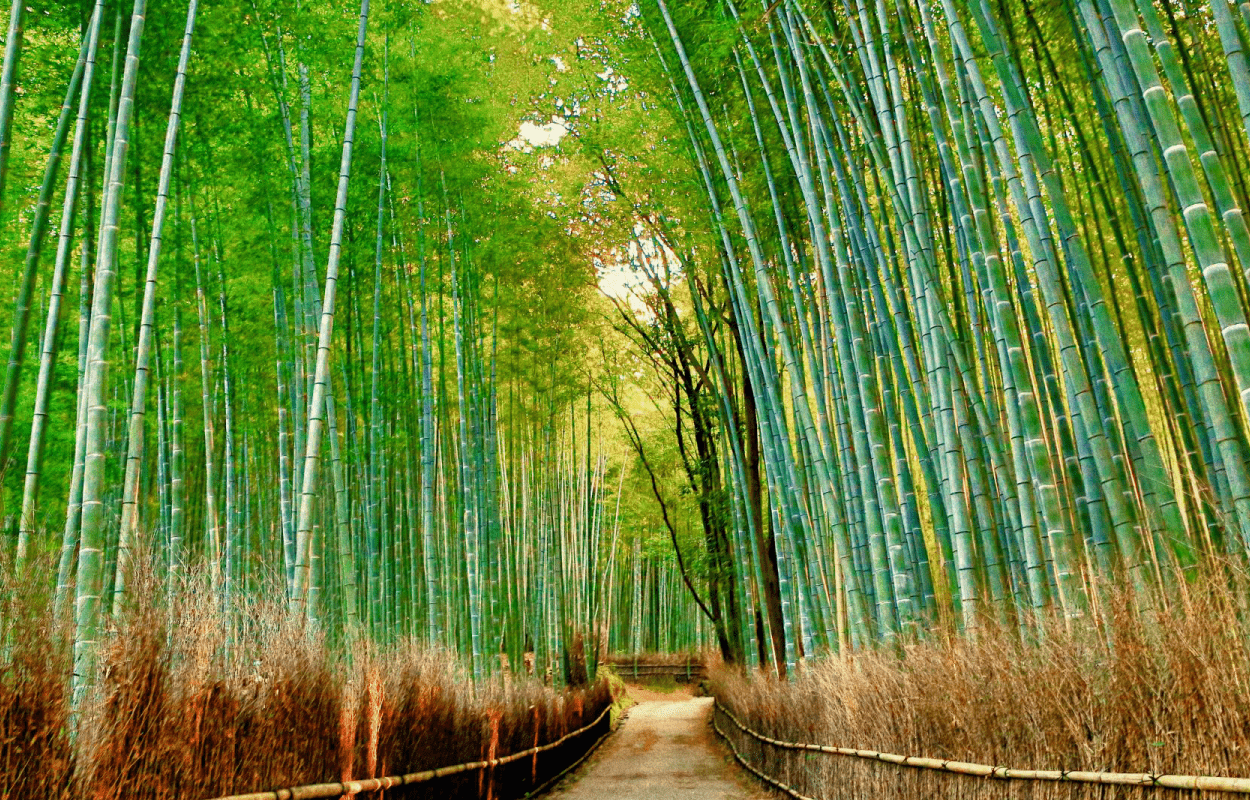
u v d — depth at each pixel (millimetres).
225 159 6082
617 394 14078
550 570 11125
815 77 5746
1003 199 3988
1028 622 3400
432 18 7043
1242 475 2449
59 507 6887
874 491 4922
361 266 7211
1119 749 2561
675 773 8570
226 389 6203
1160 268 3715
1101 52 2873
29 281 3951
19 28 3838
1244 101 2449
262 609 3477
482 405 8758
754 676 8719
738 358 10648
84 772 2174
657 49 6285
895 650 4574
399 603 7246
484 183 8234
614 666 21547
